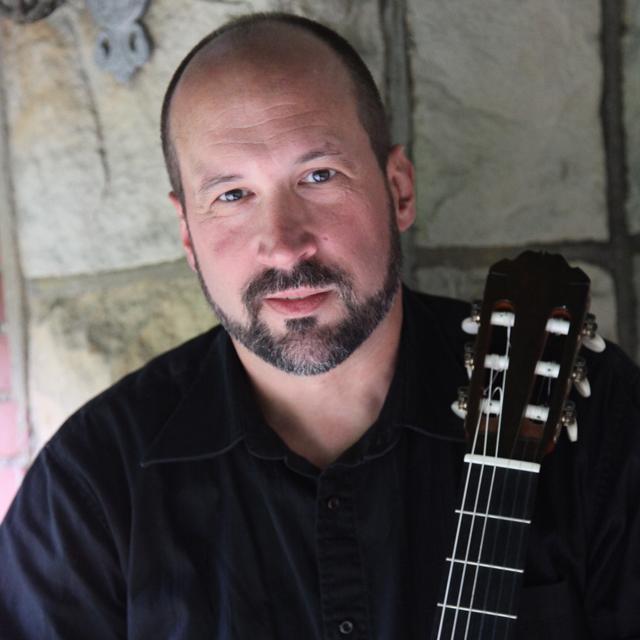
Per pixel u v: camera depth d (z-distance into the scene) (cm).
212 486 118
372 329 112
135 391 126
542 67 137
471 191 140
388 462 115
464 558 100
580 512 112
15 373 156
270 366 116
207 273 115
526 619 110
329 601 111
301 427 121
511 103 138
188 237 123
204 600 114
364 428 120
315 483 115
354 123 111
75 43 146
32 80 149
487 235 141
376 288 112
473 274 142
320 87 109
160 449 119
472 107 139
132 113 145
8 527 123
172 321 149
